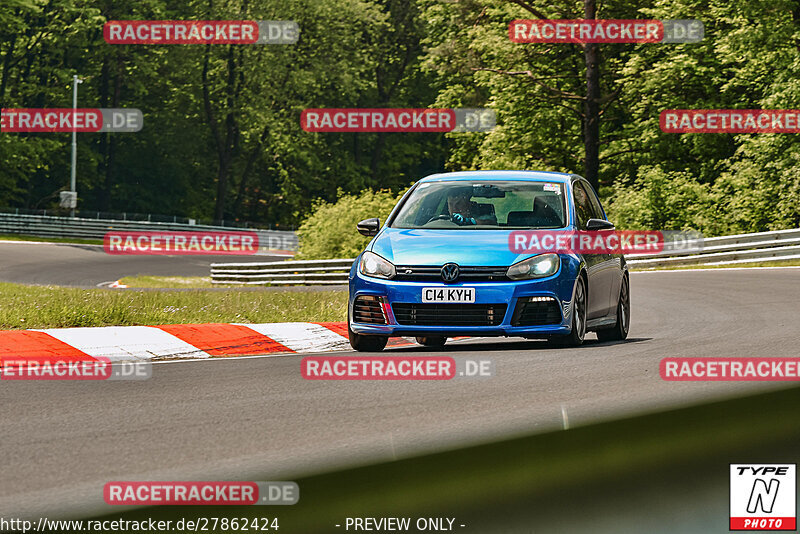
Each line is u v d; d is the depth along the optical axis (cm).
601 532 1515
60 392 2883
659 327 4922
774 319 4988
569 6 15688
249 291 7544
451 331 3594
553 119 16500
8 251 17612
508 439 2170
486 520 1570
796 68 13112
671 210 13850
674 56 14600
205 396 2809
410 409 2573
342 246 12612
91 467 1964
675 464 1916
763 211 13475
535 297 3612
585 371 3188
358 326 3712
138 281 12775
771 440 2128
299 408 2608
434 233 3822
